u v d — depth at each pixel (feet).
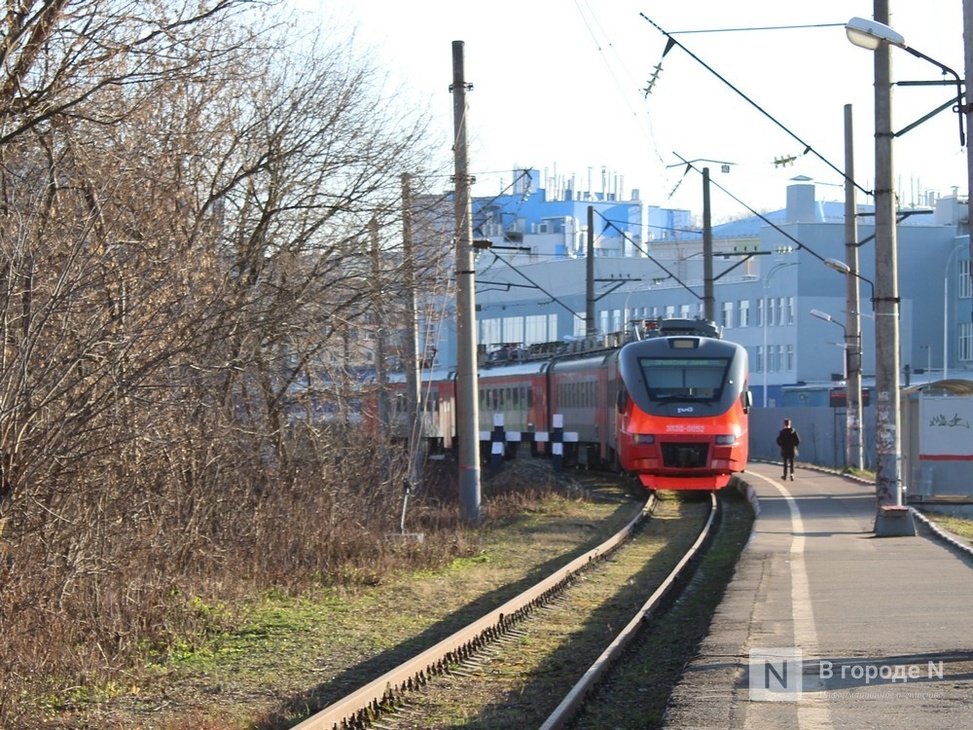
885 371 147.13
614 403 206.18
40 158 86.99
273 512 111.24
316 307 118.83
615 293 461.37
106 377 76.07
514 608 90.02
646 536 151.02
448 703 64.13
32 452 70.85
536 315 468.34
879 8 141.59
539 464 211.82
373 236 126.21
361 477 132.67
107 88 88.38
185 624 82.89
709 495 206.69
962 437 177.17
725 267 459.73
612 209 593.42
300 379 121.90
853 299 236.63
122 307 77.25
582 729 57.31
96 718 61.57
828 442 306.55
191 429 92.99
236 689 68.18
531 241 537.24
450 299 143.95
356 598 100.17
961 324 430.61
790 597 87.61
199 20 82.64
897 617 77.77
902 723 50.16
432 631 86.69
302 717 61.41
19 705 62.13
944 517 163.84
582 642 82.23
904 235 430.20
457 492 196.13
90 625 75.25
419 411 143.43
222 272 102.73
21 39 76.54
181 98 103.71
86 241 79.41
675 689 57.88
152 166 93.25
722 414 187.01
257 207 122.83
